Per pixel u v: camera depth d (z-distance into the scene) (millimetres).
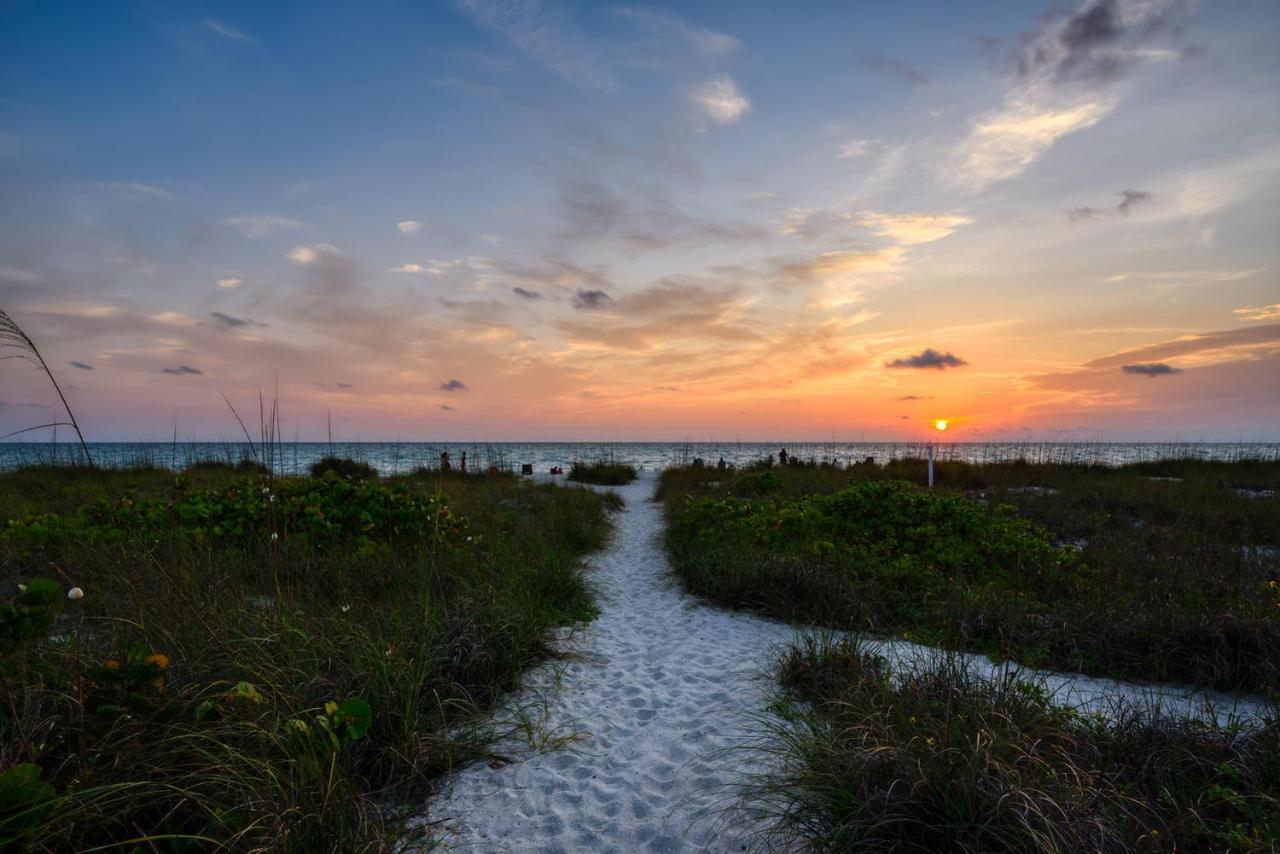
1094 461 20031
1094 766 3031
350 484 7973
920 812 2590
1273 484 15523
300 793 2619
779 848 2750
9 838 2131
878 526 8523
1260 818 2623
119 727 2783
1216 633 4703
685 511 10992
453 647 4434
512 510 10938
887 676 3980
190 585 4449
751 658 5223
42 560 5770
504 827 3008
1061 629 5262
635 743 3844
